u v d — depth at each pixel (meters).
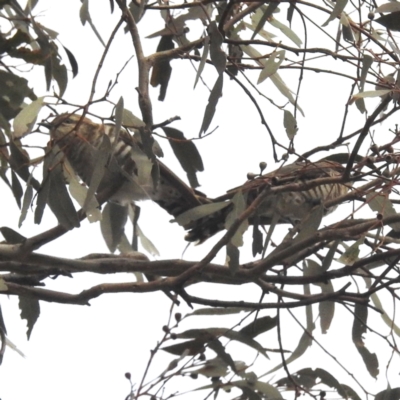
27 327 10.11
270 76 9.77
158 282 9.35
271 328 9.57
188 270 9.14
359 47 10.39
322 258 10.88
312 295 9.70
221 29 9.68
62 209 8.62
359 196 9.33
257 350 9.28
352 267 9.41
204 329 9.25
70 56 9.92
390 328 10.15
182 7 9.95
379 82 9.63
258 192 10.20
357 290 10.40
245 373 8.90
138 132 9.37
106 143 8.42
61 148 8.90
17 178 9.27
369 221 9.21
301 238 9.20
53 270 9.79
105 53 8.36
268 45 10.66
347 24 10.29
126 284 9.46
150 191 11.28
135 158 8.89
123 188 10.66
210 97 8.70
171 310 8.34
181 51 10.55
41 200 8.58
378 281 9.49
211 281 9.77
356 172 9.09
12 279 10.04
